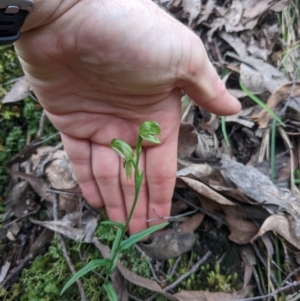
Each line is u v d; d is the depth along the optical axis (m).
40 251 0.22
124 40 0.16
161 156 0.20
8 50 0.28
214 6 0.30
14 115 0.26
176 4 0.30
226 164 0.23
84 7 0.16
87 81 0.18
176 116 0.20
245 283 0.21
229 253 0.22
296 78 0.27
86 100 0.19
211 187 0.22
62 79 0.18
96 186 0.22
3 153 0.25
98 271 0.21
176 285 0.21
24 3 0.14
